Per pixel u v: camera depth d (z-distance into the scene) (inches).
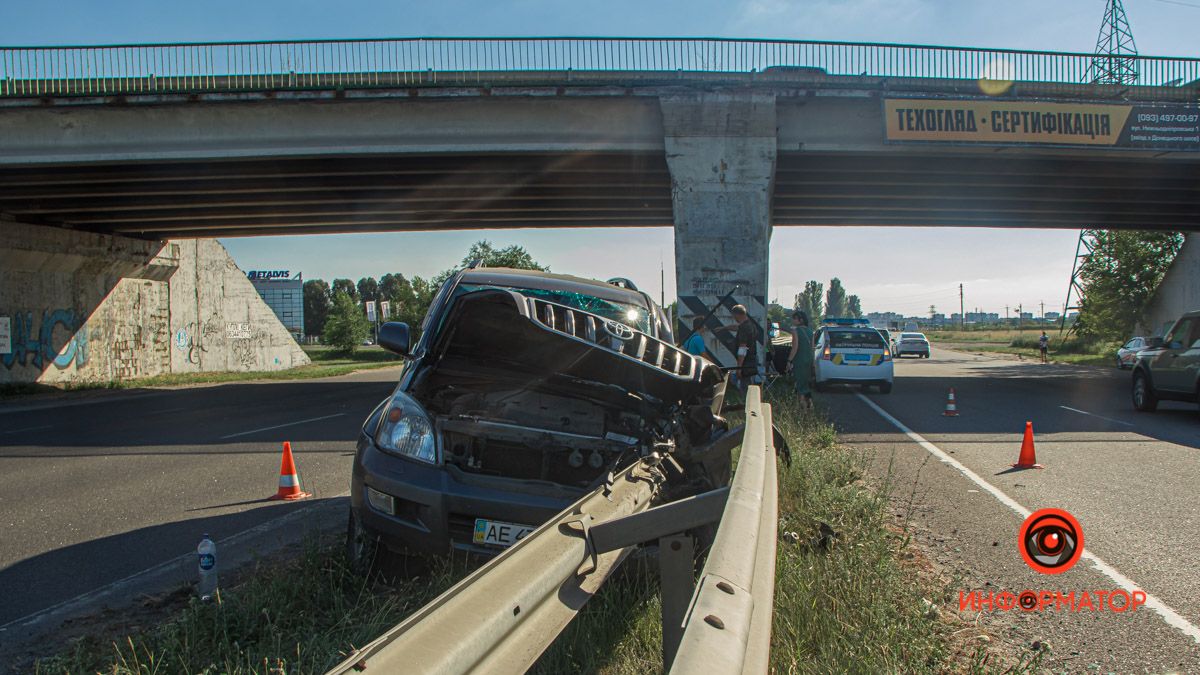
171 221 1062.4
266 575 183.3
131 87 777.6
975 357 2079.2
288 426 548.7
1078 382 999.0
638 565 161.2
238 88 775.1
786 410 434.3
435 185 924.0
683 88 821.9
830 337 802.8
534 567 89.4
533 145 821.2
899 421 550.6
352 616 154.4
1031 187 983.6
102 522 265.1
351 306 2406.5
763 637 78.2
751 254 844.0
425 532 170.6
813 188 1001.5
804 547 201.0
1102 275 1786.4
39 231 983.6
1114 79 875.4
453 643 67.9
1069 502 289.7
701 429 206.2
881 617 152.1
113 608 179.0
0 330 903.1
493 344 225.6
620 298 262.1
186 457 410.6
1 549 232.2
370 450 184.4
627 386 215.2
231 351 1435.8
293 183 890.1
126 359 1167.6
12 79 766.5
